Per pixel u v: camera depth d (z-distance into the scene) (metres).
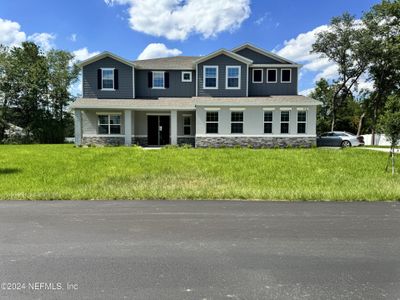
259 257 3.54
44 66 38.03
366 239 4.12
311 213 5.38
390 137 9.66
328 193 6.75
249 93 23.02
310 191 7.01
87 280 2.99
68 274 3.12
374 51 27.84
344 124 44.62
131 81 22.52
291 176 9.35
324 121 44.31
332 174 9.70
